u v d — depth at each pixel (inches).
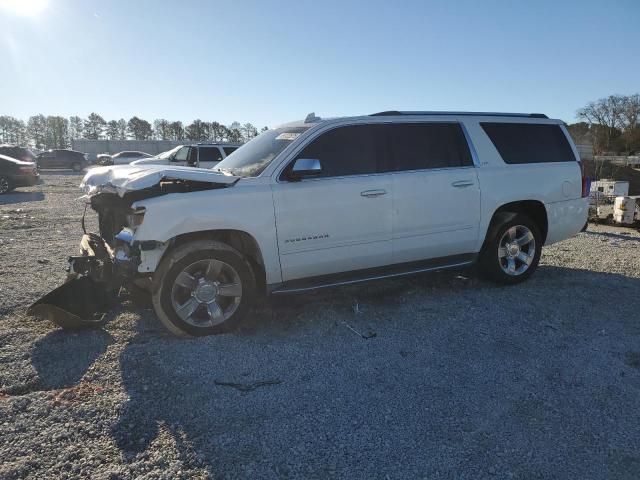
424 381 136.6
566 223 233.3
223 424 115.8
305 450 107.0
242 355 151.8
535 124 231.5
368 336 166.6
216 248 162.4
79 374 137.9
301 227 174.6
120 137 3686.0
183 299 163.2
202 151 671.8
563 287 221.5
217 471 100.0
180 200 159.0
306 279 181.6
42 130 3602.4
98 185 176.1
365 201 183.9
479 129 215.3
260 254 170.7
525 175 218.8
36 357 147.5
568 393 130.6
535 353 154.2
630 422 118.1
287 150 178.2
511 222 217.2
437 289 218.1
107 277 175.3
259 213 167.8
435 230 199.5
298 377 138.6
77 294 172.7
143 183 154.0
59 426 113.5
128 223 168.6
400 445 109.0
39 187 858.8
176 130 3469.5
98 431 112.2
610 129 2910.9
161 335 165.6
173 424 115.3
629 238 363.9
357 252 185.6
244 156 199.0
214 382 135.1
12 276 235.3
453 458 104.8
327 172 181.5
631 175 2425.0
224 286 165.9
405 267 199.0
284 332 170.2
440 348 157.8
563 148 236.1
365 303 199.8
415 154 198.4
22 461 101.3
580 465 103.1
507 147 220.1
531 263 225.3
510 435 112.7
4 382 132.6
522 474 100.3
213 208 162.1
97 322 167.2
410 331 171.5
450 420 118.3
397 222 190.7
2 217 457.4
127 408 121.3
